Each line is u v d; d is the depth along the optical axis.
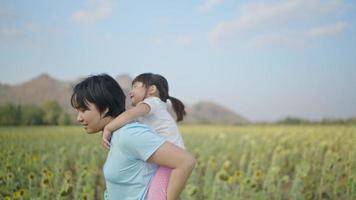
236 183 6.20
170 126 2.74
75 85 2.29
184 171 2.09
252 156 9.91
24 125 21.80
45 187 4.83
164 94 3.23
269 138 14.02
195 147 11.77
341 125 26.42
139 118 2.76
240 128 24.98
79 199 4.76
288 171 9.08
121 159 2.15
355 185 6.06
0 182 5.30
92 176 6.51
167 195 2.13
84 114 2.23
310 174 8.02
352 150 9.93
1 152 7.27
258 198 5.54
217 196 5.31
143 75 3.29
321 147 10.23
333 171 6.95
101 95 2.21
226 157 9.60
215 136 14.45
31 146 9.79
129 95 3.24
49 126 21.25
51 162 7.70
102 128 2.29
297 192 6.13
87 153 9.08
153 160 2.12
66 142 11.46
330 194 6.69
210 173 6.33
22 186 5.34
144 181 2.19
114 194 2.24
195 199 5.63
